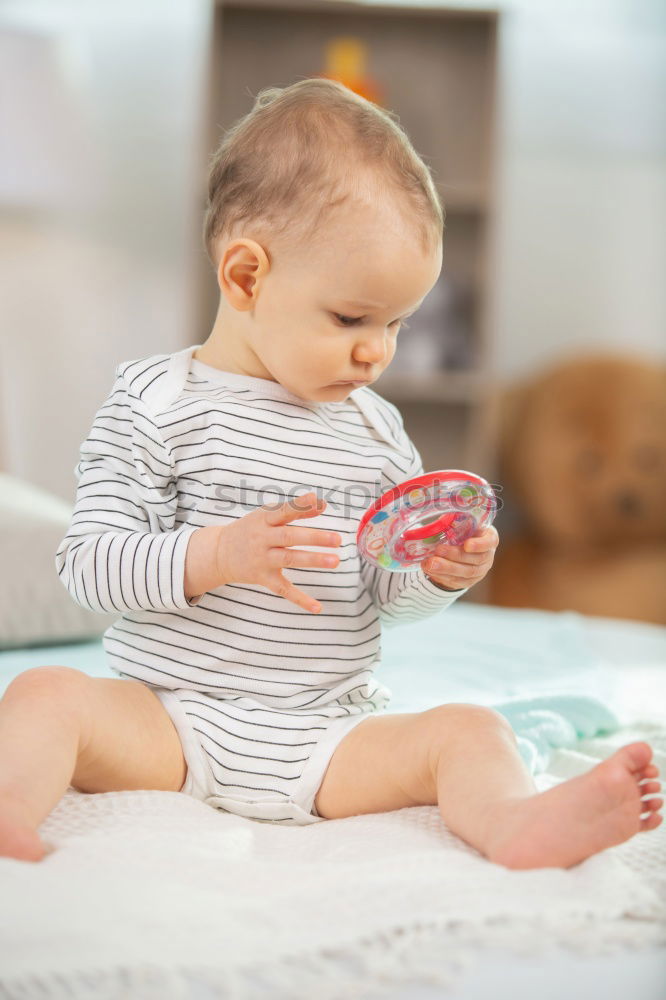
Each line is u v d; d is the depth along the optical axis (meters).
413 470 1.29
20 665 1.61
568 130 3.69
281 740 1.10
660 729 1.44
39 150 3.39
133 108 3.45
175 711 1.10
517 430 3.48
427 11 3.33
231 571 1.06
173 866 0.86
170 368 1.21
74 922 0.75
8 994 0.69
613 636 2.06
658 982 0.75
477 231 3.43
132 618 1.16
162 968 0.70
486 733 1.02
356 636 1.19
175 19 3.45
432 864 0.87
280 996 0.70
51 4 3.38
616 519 3.35
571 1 3.61
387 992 0.72
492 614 2.12
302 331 1.13
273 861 0.95
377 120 1.17
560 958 0.77
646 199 3.71
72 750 0.98
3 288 3.40
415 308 1.15
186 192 3.48
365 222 1.10
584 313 3.74
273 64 3.42
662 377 3.43
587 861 0.88
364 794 1.07
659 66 3.67
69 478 3.47
